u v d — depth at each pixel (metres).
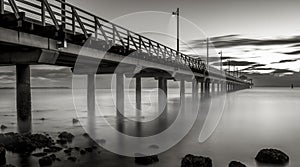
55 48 10.35
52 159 9.09
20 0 8.39
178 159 9.88
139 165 9.05
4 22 7.96
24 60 10.03
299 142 12.91
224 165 9.30
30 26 8.38
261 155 9.81
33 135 11.26
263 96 62.56
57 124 17.28
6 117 21.61
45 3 9.29
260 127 17.50
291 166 9.09
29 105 12.45
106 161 9.30
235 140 13.31
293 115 24.36
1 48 9.89
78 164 8.85
